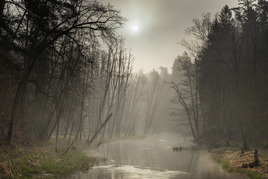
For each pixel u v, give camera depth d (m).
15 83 17.33
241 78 32.47
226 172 14.81
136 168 15.91
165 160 20.31
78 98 24.06
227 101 33.59
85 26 16.62
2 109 20.00
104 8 16.34
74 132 41.72
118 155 22.80
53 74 22.19
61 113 19.55
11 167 10.98
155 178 12.92
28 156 13.98
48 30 16.30
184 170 15.66
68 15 16.66
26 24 17.02
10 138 16.06
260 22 33.62
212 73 33.09
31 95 22.44
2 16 14.10
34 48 16.34
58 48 19.75
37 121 24.02
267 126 28.19
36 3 15.69
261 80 32.69
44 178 10.88
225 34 29.55
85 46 18.19
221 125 35.94
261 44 32.97
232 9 28.86
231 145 27.41
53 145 22.34
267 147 23.16
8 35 14.48
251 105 30.17
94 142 32.66
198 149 29.00
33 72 20.70
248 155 17.08
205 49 32.12
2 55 14.91
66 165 14.44
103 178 12.38
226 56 31.80
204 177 13.33
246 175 13.13
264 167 13.68
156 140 46.44
